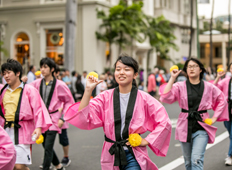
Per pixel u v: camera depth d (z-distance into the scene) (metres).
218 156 6.21
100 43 20.33
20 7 20.97
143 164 3.02
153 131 3.07
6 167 2.71
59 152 6.75
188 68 4.48
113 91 3.14
